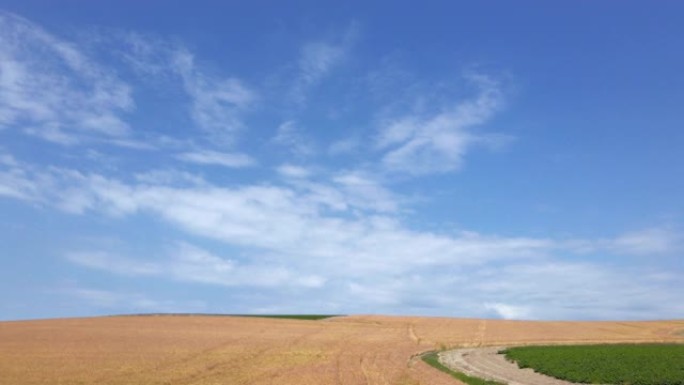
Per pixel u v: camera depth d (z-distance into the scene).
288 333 77.19
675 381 40.19
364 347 63.31
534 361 50.94
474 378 42.72
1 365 44.44
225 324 88.31
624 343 76.69
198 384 37.56
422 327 90.50
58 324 83.06
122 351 55.12
